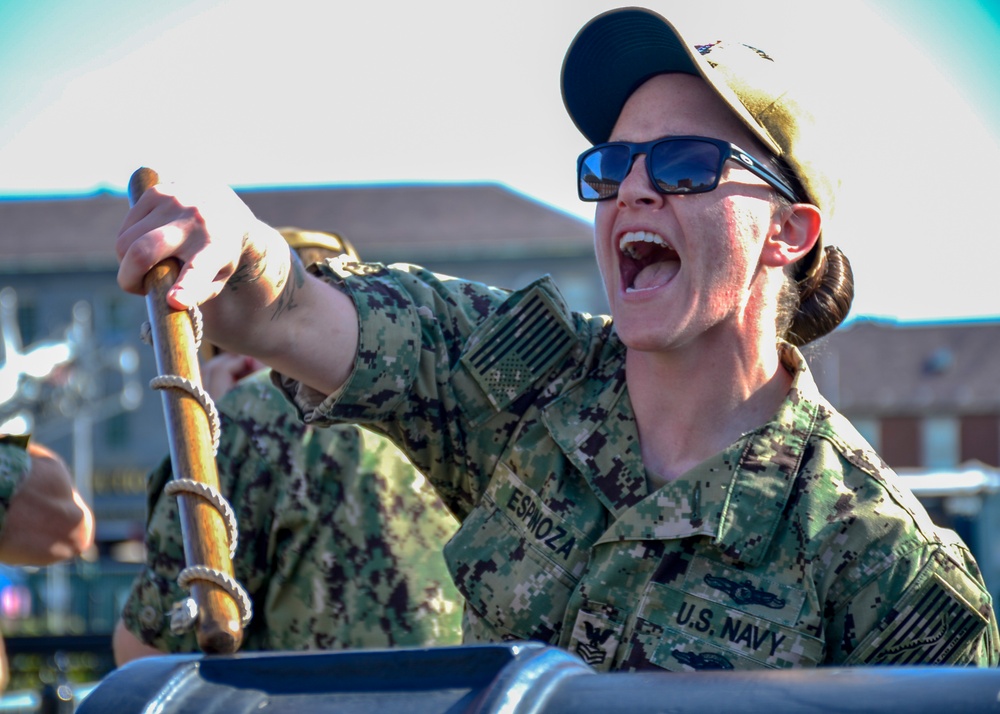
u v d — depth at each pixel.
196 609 1.40
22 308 47.06
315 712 1.23
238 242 1.88
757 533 2.07
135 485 44.69
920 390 48.00
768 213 2.19
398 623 3.23
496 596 2.19
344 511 3.24
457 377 2.29
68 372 33.25
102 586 21.94
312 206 51.19
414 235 49.19
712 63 2.19
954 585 2.06
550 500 2.20
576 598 2.10
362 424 2.29
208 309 2.01
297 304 2.11
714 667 2.00
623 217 2.17
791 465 2.12
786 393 2.28
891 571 2.04
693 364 2.18
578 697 1.22
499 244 47.91
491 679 1.24
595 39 2.22
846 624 2.04
